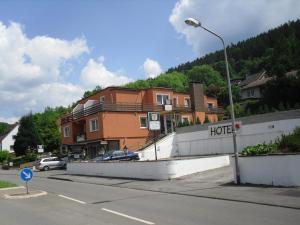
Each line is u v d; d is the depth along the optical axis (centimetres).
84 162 3325
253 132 3562
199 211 1163
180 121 5166
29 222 1141
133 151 4272
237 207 1198
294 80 5128
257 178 1706
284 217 1000
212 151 3988
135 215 1152
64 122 5781
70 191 2012
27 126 7850
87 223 1062
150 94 5128
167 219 1058
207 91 8088
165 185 2012
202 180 2047
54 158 5059
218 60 14138
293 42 6494
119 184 2294
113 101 4878
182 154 4384
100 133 4612
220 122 3903
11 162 6856
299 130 1811
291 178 1557
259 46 12700
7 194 1908
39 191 1966
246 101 6894
